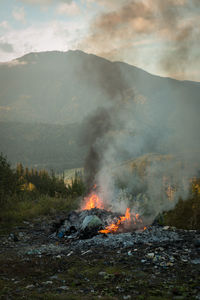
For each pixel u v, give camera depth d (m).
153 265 4.73
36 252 6.35
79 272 4.69
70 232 8.34
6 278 4.48
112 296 3.50
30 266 5.18
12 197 13.86
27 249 6.72
